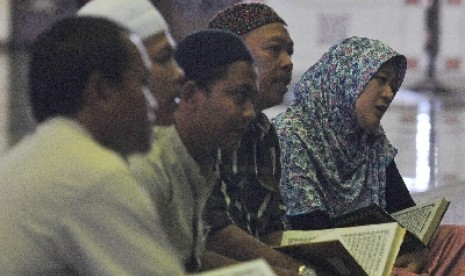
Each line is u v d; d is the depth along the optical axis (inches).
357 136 533.6
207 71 370.0
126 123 286.5
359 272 390.9
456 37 924.6
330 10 922.7
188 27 792.9
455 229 514.9
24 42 657.0
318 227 497.0
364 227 422.0
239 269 290.0
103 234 268.8
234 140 375.6
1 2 655.8
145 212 273.4
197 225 360.8
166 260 274.4
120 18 355.9
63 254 269.4
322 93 531.8
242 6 473.7
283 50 461.7
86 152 275.4
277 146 457.1
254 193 439.2
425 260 506.3
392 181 557.6
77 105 283.9
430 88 890.1
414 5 928.9
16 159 279.3
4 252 266.8
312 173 512.7
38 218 268.8
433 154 889.5
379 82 523.8
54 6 663.1
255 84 379.6
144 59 290.7
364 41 534.3
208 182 371.2
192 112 368.8
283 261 399.2
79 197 268.5
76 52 282.2
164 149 346.9
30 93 288.7
